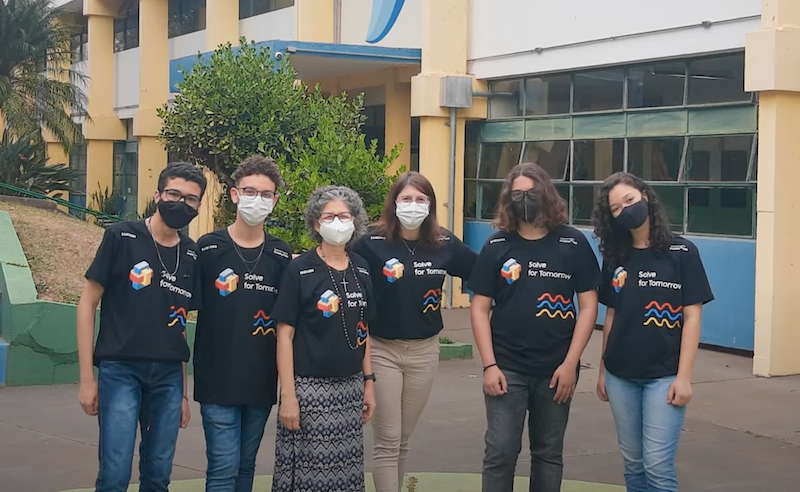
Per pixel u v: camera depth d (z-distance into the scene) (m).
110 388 4.80
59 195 22.48
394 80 17.67
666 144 12.74
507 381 5.26
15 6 24.97
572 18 13.99
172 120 12.15
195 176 4.84
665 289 5.09
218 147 11.81
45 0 26.19
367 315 5.14
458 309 15.92
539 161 14.92
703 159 12.23
